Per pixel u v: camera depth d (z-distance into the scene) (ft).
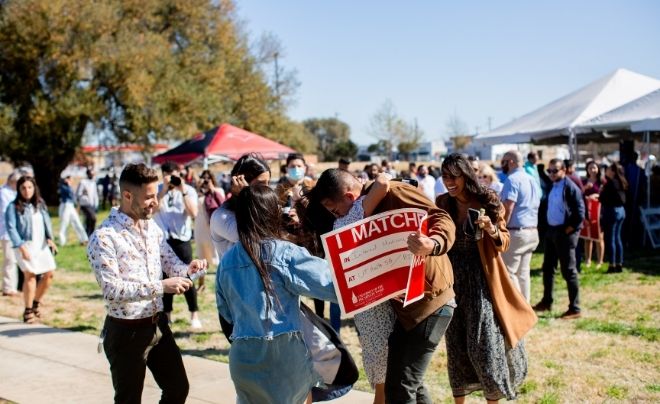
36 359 21.34
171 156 48.21
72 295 33.27
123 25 102.78
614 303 27.30
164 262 12.76
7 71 98.78
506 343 13.71
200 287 32.91
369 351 13.26
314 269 10.27
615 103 49.88
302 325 11.58
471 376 14.11
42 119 96.68
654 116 41.50
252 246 10.30
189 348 22.61
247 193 10.53
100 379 19.27
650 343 21.45
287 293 10.37
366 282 10.77
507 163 22.91
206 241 26.63
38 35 95.25
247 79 134.62
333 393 11.91
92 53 96.84
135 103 101.30
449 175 13.79
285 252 10.36
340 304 10.50
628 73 52.60
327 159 264.31
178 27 121.39
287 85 148.36
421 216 11.25
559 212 24.98
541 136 53.16
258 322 10.11
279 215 10.75
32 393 18.13
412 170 49.34
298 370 10.27
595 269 35.73
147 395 17.87
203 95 111.96
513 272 22.79
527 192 22.38
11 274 33.19
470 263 13.74
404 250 11.12
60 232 55.88
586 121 46.98
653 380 17.81
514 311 13.93
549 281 26.23
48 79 99.04
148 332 12.25
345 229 10.57
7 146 98.63
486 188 13.80
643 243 44.01
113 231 11.82
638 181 43.98
